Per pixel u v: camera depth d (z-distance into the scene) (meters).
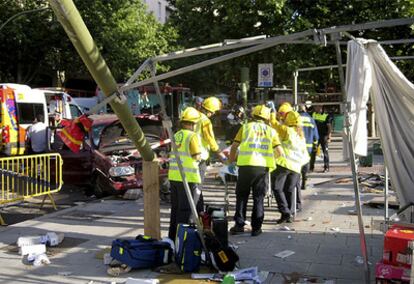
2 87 15.24
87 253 6.34
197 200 6.29
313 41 4.54
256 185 6.97
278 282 5.25
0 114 15.12
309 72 15.75
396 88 5.21
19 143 15.61
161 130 11.43
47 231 7.49
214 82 32.34
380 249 6.34
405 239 4.23
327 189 10.77
